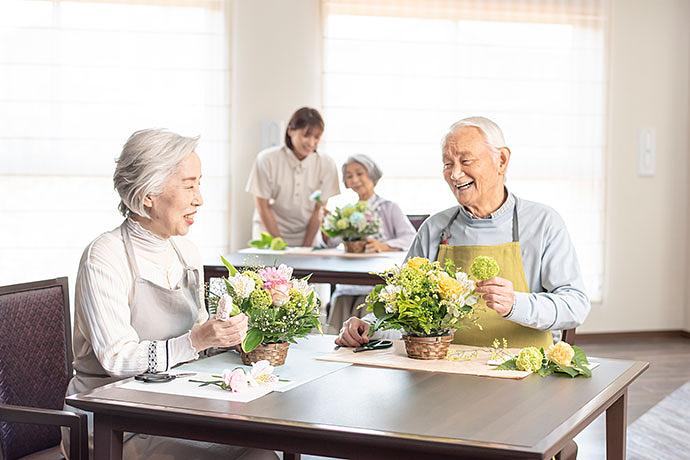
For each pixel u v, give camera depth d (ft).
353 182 18.81
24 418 8.11
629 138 24.89
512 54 23.88
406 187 23.59
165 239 9.16
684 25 25.00
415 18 23.39
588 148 24.40
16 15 21.48
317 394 7.39
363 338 9.34
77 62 21.81
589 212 24.53
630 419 16.62
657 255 25.26
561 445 6.26
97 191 22.06
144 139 8.69
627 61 24.75
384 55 23.31
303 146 20.15
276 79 23.00
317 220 20.35
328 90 23.16
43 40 21.63
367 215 17.65
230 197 22.94
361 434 6.35
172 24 22.22
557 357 8.16
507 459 6.05
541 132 24.14
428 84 23.54
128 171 8.70
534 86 24.04
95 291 8.57
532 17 23.90
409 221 18.95
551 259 9.93
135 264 8.89
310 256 16.81
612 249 24.99
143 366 8.27
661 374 20.53
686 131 25.20
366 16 23.20
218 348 9.82
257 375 7.80
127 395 7.35
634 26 24.72
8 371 9.15
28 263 21.84
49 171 21.79
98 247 8.79
